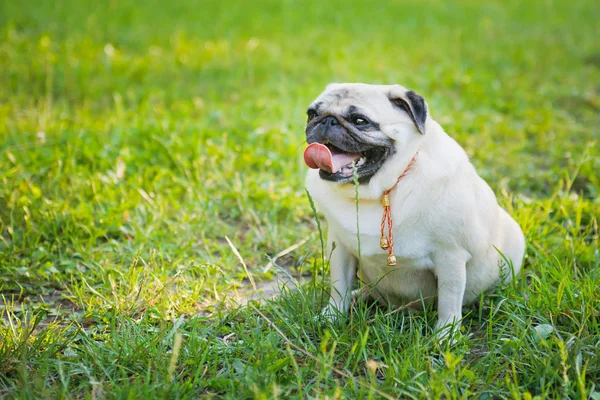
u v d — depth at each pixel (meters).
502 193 5.36
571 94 8.42
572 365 2.97
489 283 3.90
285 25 11.53
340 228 3.55
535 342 3.22
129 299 3.73
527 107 7.95
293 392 2.93
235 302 3.82
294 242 4.75
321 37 10.80
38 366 3.08
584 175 5.79
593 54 10.59
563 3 15.05
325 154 3.22
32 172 5.28
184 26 10.91
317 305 3.77
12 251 4.30
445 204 3.36
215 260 4.41
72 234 4.59
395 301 3.86
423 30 11.66
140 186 5.36
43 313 3.71
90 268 4.22
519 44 10.94
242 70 8.87
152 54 9.27
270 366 2.99
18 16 10.35
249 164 5.92
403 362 3.03
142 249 4.39
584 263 4.28
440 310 3.53
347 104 3.33
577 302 3.52
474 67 9.44
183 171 5.66
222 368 3.15
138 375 3.02
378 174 3.39
